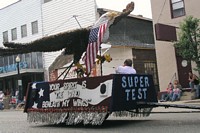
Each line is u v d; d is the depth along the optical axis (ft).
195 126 28.02
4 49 34.78
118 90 29.35
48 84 34.63
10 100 94.73
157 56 72.90
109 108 28.89
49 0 103.91
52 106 33.94
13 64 105.81
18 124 39.34
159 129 27.50
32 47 33.86
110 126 31.19
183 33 62.59
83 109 31.01
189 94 65.16
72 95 32.14
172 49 70.74
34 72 101.76
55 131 30.48
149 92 32.32
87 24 93.15
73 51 34.40
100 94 29.76
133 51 86.58
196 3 68.23
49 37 33.35
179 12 70.54
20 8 110.83
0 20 117.70
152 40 105.09
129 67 31.83
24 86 109.29
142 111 33.81
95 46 31.96
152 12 74.23
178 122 31.32
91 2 92.53
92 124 30.12
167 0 71.97
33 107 35.96
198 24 63.67
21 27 110.63
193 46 61.87
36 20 105.81
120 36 96.68
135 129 28.40
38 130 32.07
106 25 31.40
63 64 87.15
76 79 31.91
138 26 102.22
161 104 30.07
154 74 90.27
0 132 32.22
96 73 46.55
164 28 62.28
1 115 61.31
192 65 68.18
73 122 31.78
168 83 71.15
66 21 98.12
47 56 101.76
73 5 96.43
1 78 115.24
